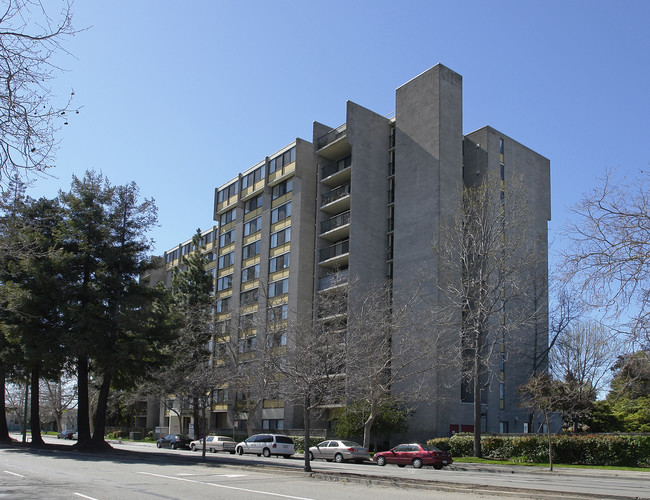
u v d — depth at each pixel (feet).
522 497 47.85
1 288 80.79
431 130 152.66
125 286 128.06
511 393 151.74
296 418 164.14
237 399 182.60
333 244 166.09
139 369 127.03
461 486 54.75
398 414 133.90
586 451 103.24
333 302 136.56
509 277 137.80
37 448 127.75
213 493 49.85
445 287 136.05
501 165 164.96
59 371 139.33
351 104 163.32
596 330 151.23
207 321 166.50
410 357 133.28
